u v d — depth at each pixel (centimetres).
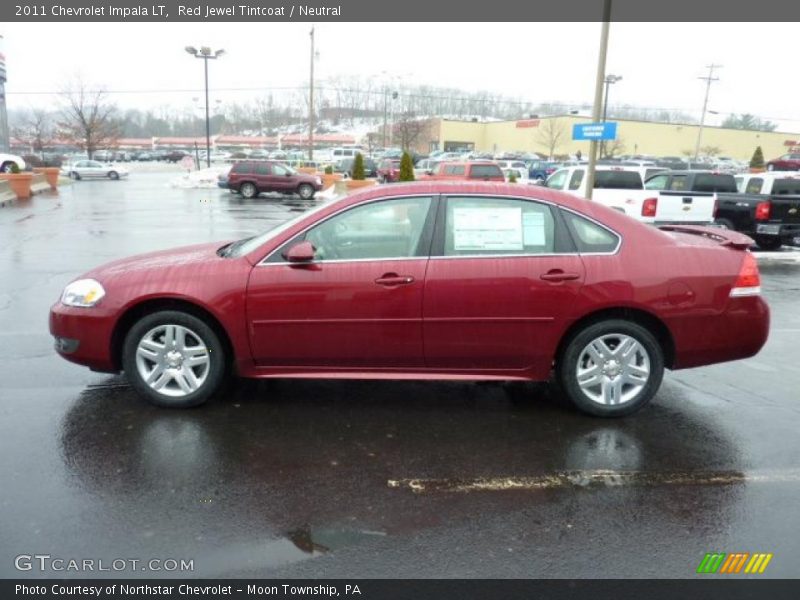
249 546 306
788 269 1209
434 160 5050
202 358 456
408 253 445
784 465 398
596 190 1398
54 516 325
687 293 446
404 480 370
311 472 377
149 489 353
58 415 450
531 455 405
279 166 2975
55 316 460
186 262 461
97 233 1551
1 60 4153
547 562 298
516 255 445
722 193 1378
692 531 325
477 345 449
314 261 445
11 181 2717
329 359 454
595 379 459
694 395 521
